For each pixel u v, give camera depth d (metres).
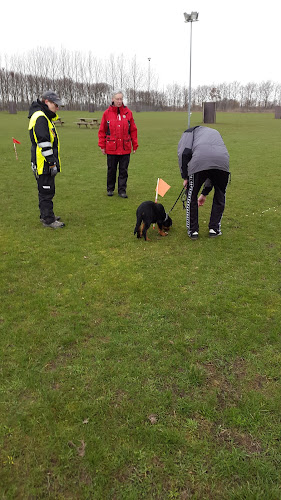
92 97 61.53
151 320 3.11
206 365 2.61
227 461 1.92
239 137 16.98
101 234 5.17
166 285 3.70
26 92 57.97
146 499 1.76
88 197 7.22
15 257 4.36
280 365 2.58
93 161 11.50
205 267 4.12
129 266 4.14
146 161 11.45
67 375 2.50
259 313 3.20
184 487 1.82
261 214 6.07
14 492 1.80
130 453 1.98
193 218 4.82
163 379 2.47
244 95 76.31
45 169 4.98
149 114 43.03
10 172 9.56
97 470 1.89
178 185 8.32
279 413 2.20
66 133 19.80
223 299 3.43
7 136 17.38
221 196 4.80
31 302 3.38
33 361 2.63
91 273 3.97
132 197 7.24
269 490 1.79
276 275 3.91
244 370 2.55
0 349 2.75
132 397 2.33
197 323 3.06
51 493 1.79
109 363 2.61
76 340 2.85
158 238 5.04
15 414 2.21
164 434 2.07
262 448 2.00
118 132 6.64
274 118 32.41
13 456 1.97
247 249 4.62
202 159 4.42
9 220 5.75
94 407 2.25
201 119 31.14
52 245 4.75
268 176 9.00
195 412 2.23
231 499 1.76
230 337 2.88
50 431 2.10
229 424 2.14
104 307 3.31
